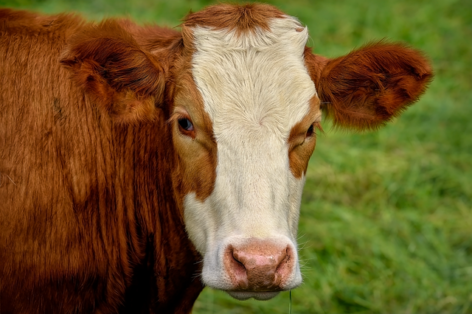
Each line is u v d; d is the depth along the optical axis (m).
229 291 4.98
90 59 5.14
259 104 5.21
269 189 5.00
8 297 5.65
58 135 5.68
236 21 5.56
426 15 14.12
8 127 5.56
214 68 5.32
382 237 9.16
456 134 11.24
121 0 12.27
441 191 10.22
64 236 5.66
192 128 5.32
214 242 5.12
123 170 5.95
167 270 6.22
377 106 5.96
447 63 13.12
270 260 4.75
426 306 8.27
